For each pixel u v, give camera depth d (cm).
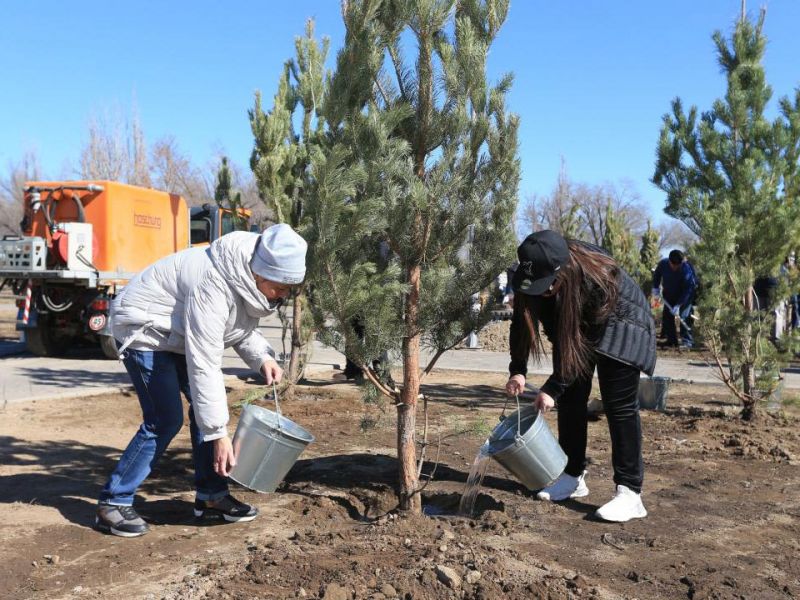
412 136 404
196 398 357
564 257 378
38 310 1226
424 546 365
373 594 311
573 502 464
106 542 379
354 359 404
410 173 391
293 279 355
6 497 459
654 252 2266
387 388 420
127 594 315
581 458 466
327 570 336
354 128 391
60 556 359
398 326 401
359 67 393
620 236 1856
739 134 708
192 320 354
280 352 1359
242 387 895
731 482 509
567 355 395
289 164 791
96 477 512
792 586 339
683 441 633
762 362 709
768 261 698
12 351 1342
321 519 422
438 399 848
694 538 401
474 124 395
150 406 388
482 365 1196
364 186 388
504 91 412
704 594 327
